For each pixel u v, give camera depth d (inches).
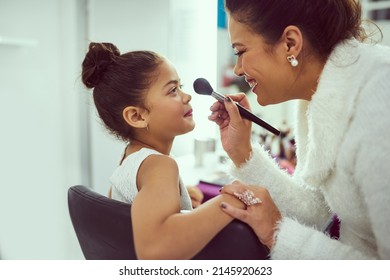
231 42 26.4
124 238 21.3
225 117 32.9
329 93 23.4
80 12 61.7
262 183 32.1
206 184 47.4
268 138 55.9
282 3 23.5
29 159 62.1
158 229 20.4
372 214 20.8
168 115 28.5
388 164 19.6
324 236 23.2
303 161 32.8
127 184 25.8
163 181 22.9
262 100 28.1
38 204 64.6
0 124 57.2
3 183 59.4
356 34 26.0
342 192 24.6
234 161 32.7
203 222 20.5
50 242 67.7
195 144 58.2
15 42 55.3
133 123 28.1
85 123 65.1
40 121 62.4
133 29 61.3
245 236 20.1
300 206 32.1
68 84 63.9
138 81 27.8
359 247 27.0
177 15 59.1
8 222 60.9
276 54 24.8
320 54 24.9
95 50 28.9
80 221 23.6
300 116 31.6
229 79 58.7
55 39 62.1
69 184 67.4
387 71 21.5
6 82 57.0
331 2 23.8
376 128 20.4
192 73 59.7
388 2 51.6
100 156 66.0
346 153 22.3
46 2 60.0
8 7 55.9
